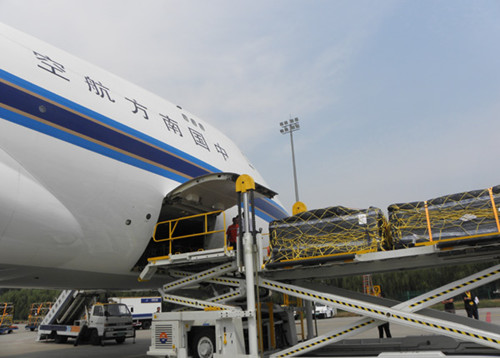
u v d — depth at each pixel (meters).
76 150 7.54
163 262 8.69
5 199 6.35
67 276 8.85
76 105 7.81
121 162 8.38
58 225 7.15
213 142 12.74
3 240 6.56
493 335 5.86
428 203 6.75
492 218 6.16
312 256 7.21
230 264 8.20
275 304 9.57
